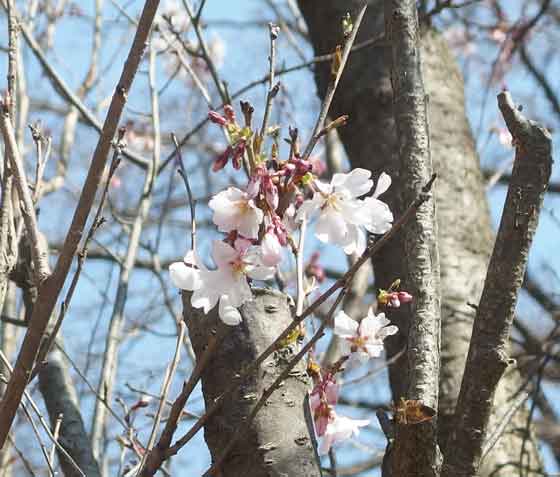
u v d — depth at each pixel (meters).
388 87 1.42
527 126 0.99
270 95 0.96
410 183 1.02
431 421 0.96
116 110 0.94
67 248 0.96
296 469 0.99
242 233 0.92
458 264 1.35
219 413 1.01
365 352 0.98
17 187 0.99
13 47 1.06
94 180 0.95
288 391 1.01
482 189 1.43
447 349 1.30
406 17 1.05
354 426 0.98
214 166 0.94
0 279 1.06
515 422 1.28
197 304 0.92
